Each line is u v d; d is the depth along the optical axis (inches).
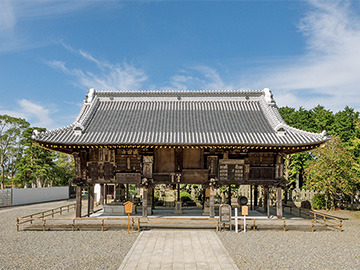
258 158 948.0
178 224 885.2
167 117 1063.6
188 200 1411.2
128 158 948.0
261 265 551.5
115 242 716.0
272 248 667.4
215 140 899.4
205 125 1007.6
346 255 619.8
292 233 829.8
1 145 2559.1
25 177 2114.9
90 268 529.7
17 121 2554.1
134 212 1085.8
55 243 708.7
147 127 992.9
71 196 2069.4
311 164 1427.2
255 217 996.6
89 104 1128.8
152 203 1138.0
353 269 536.7
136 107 1135.6
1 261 570.6
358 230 879.1
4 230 873.5
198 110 1113.4
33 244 700.0
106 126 1004.6
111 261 568.7
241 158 944.3
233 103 1155.9
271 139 915.4
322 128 2118.6
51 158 2164.1
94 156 952.3
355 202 1487.5
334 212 1300.4
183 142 882.1
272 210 1179.3
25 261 570.3
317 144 879.1
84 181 948.0
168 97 1167.6
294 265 554.3
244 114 1090.7
